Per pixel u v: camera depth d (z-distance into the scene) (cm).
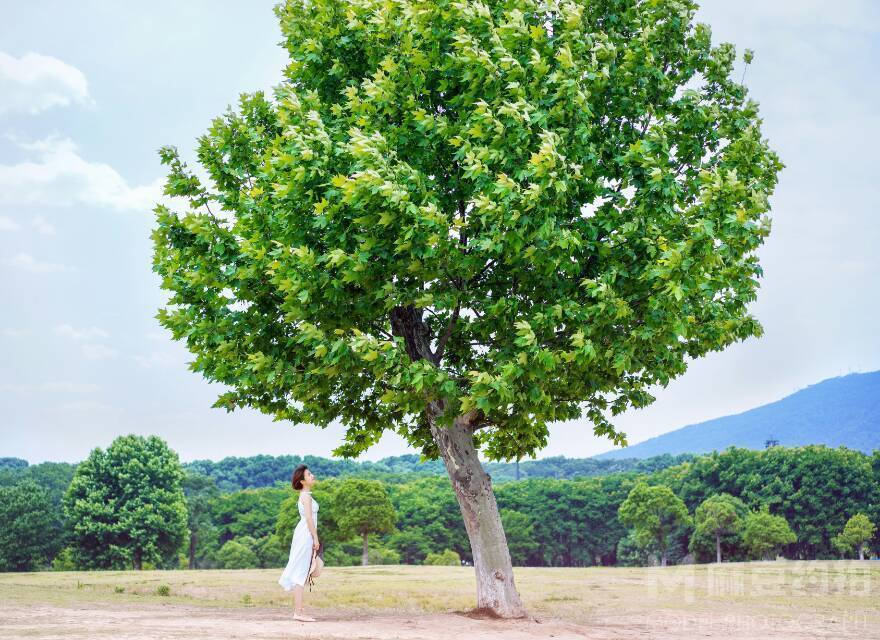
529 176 1206
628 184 1380
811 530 10462
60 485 11544
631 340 1341
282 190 1296
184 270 1580
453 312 1523
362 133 1252
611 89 1412
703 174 1283
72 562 7394
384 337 1602
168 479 7419
